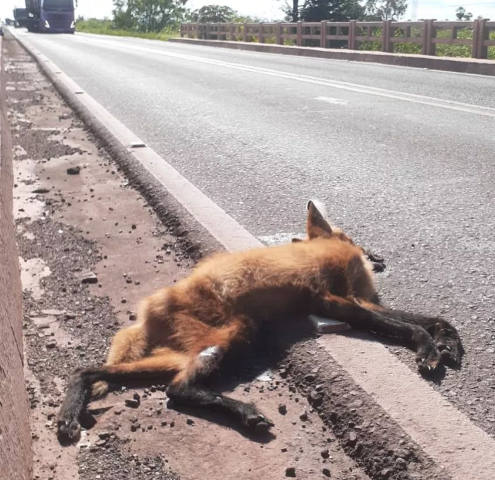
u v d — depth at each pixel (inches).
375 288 112.3
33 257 137.5
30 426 78.7
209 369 85.6
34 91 422.6
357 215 151.9
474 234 137.6
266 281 96.5
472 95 347.3
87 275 126.6
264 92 382.0
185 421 80.4
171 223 151.2
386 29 624.7
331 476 70.2
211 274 96.0
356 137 242.1
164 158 213.6
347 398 80.4
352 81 430.9
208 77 477.4
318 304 98.0
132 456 74.4
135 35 1525.6
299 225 145.3
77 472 72.1
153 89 409.4
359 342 93.0
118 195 178.2
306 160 207.2
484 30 506.9
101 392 85.7
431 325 94.0
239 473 70.9
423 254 127.3
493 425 74.4
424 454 69.7
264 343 95.4
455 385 82.7
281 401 84.2
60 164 215.6
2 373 68.9
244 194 170.4
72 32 1720.0
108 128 264.8
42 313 111.7
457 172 187.8
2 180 146.8
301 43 789.2
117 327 106.0
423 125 261.3
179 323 92.4
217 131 260.7
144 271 128.2
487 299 106.9
